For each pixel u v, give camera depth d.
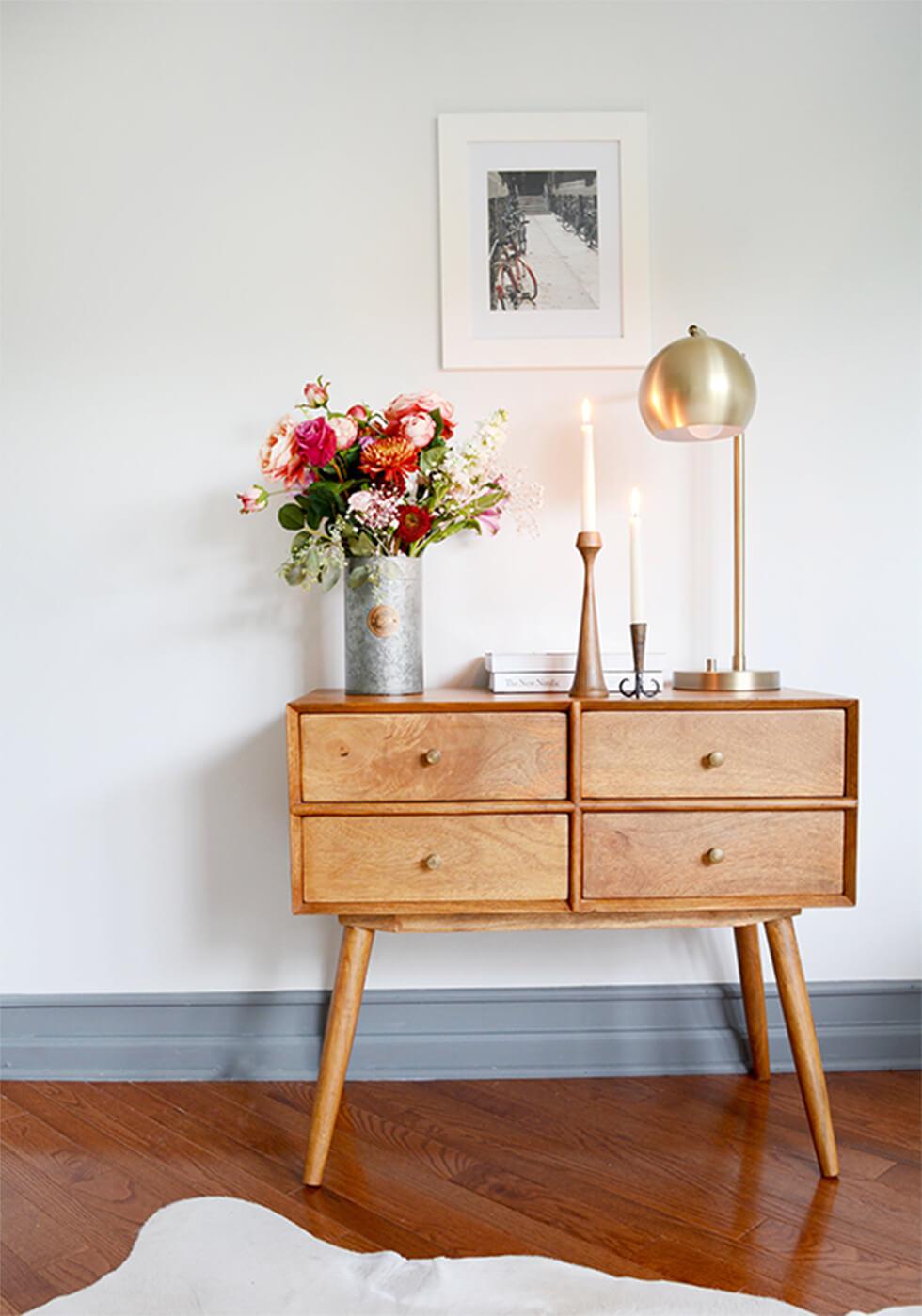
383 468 1.41
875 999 1.73
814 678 1.74
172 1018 1.71
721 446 1.73
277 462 1.42
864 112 1.71
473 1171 1.35
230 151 1.70
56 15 1.70
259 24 1.70
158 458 1.71
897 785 1.74
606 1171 1.35
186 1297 1.08
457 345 1.70
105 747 1.72
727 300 1.72
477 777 1.32
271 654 1.72
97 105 1.70
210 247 1.71
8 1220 1.25
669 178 1.72
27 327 1.71
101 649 1.72
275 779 1.72
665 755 1.32
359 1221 1.23
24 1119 1.54
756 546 1.73
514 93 1.71
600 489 1.73
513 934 1.73
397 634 1.47
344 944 1.35
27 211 1.70
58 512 1.71
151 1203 1.28
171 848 1.73
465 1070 1.70
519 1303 1.06
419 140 1.70
